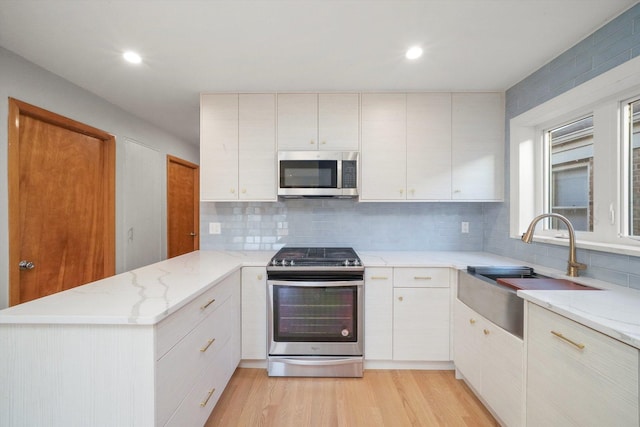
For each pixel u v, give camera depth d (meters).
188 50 1.72
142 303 1.11
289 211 2.64
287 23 1.47
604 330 0.90
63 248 2.15
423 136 2.30
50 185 2.05
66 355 1.00
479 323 1.70
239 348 2.04
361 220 2.63
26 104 1.81
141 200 2.97
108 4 1.32
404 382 1.97
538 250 1.96
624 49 1.37
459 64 1.89
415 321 2.05
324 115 2.30
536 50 1.72
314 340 2.00
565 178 1.91
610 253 1.45
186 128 3.33
